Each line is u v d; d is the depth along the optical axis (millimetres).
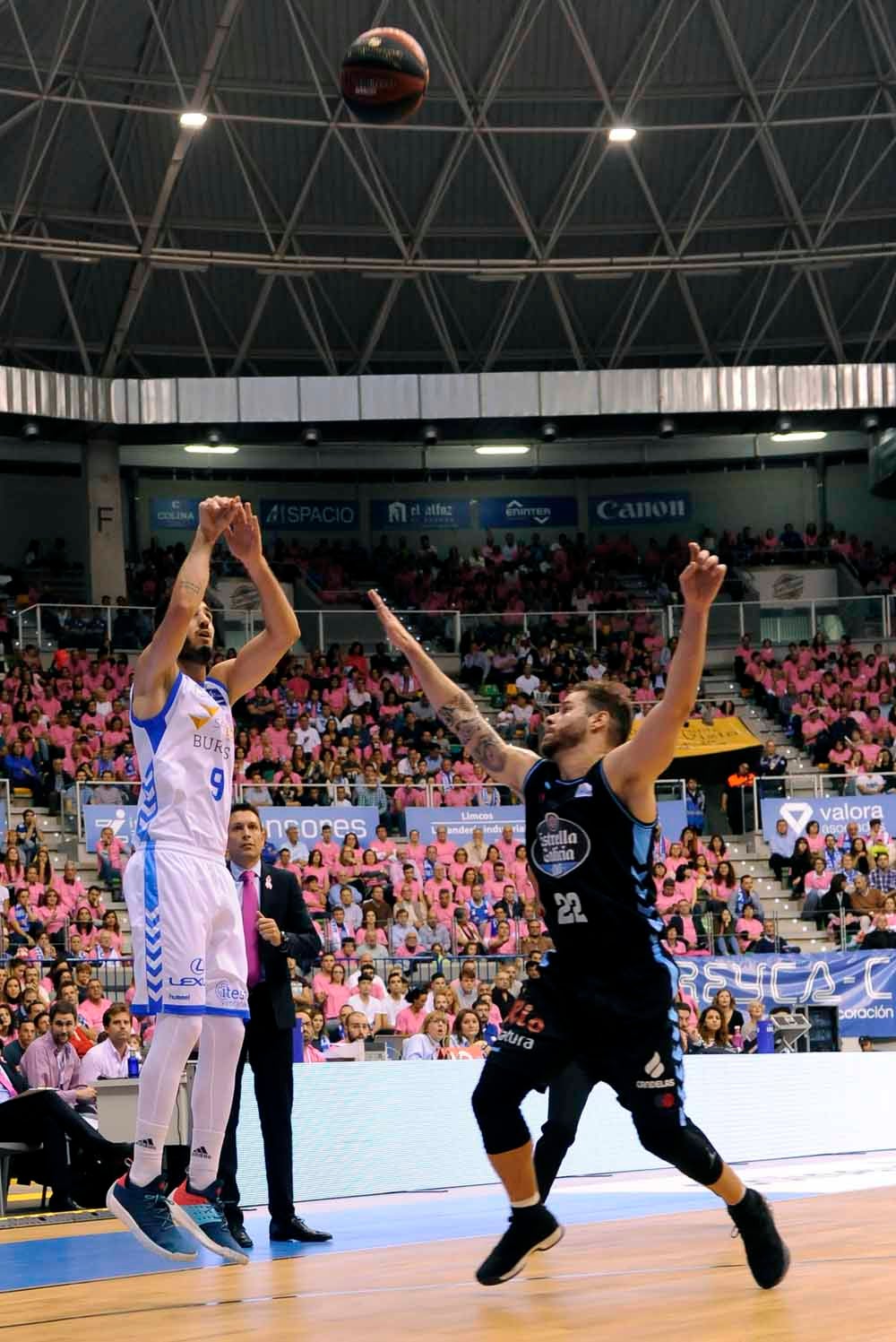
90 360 38406
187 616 6258
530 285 35719
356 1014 17953
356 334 39344
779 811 28312
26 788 27547
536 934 23156
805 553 41062
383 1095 11828
